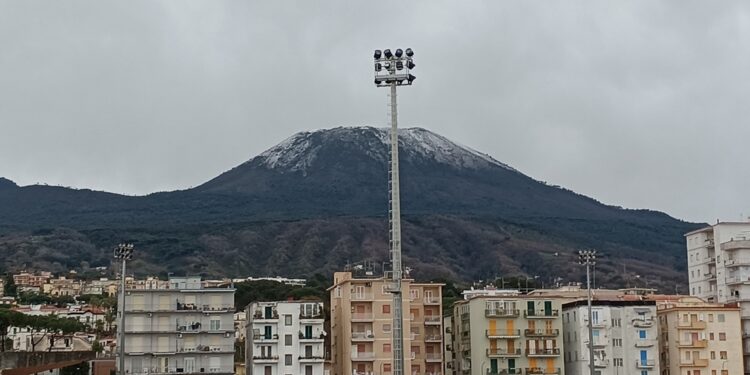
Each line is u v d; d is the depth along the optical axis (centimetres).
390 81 13725
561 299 19262
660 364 19775
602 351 18788
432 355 19112
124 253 15388
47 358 13712
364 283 18988
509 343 18925
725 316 19425
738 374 19212
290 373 18812
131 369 18600
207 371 18888
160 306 19038
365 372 18612
